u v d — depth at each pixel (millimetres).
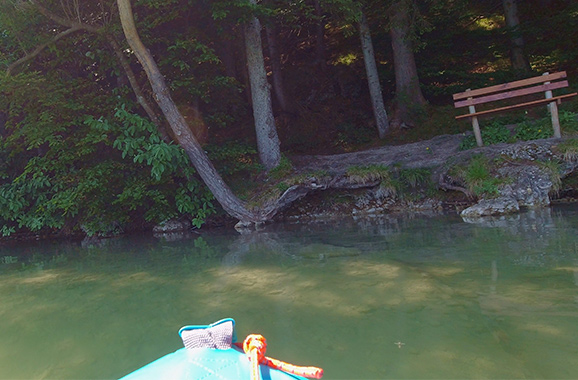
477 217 7012
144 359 2633
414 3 12656
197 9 9961
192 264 5324
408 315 2975
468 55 16219
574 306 2867
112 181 9672
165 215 9680
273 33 15375
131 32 8055
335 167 10430
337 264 4617
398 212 8805
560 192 8039
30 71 9570
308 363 2383
